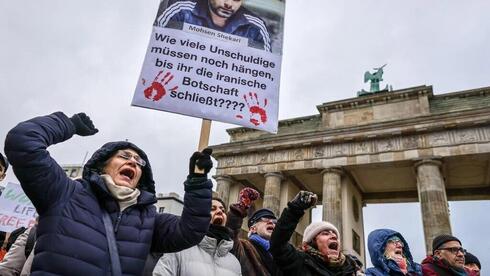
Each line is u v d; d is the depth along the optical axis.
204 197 4.07
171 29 6.13
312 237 6.40
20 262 5.36
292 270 5.84
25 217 12.88
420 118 36.56
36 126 3.58
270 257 6.55
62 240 3.35
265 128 5.99
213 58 6.16
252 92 6.16
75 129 4.06
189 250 5.02
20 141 3.39
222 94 5.96
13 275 5.25
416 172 36.28
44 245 3.33
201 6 6.47
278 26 6.88
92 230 3.55
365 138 38.97
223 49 6.30
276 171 42.31
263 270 6.25
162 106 5.58
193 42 6.15
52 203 3.51
